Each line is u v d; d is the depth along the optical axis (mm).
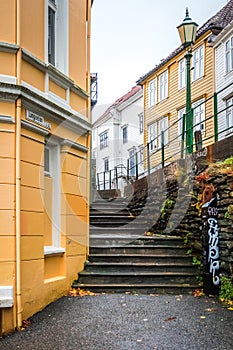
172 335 5656
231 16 21234
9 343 5395
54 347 5234
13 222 6254
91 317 6504
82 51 9109
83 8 9250
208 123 20938
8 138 6340
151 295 8062
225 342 5379
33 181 6875
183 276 8656
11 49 6477
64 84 8102
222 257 8023
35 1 7148
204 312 6758
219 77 20453
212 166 8656
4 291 6031
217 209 8242
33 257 6758
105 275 8555
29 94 6648
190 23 11750
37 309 6816
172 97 23766
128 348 5180
